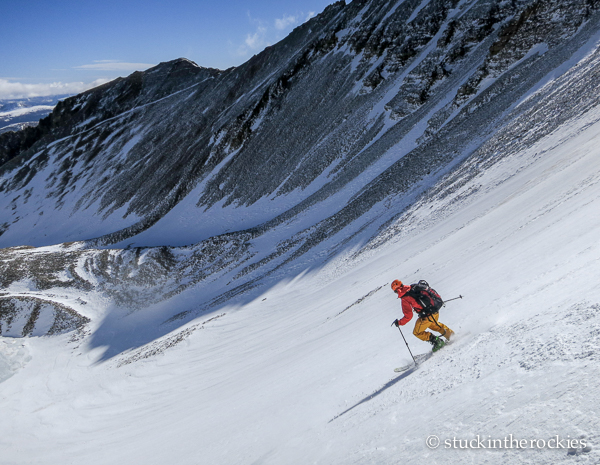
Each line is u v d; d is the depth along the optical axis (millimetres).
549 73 44562
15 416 33125
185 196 97562
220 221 80375
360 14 98438
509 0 66938
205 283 52375
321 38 101750
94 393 32344
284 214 64125
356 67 86125
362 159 63719
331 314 17906
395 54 77062
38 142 154250
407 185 42531
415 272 14156
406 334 7418
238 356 22578
